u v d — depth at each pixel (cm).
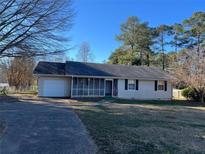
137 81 3466
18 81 4572
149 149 858
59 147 841
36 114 1600
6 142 887
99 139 962
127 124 1323
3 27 922
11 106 2073
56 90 3219
